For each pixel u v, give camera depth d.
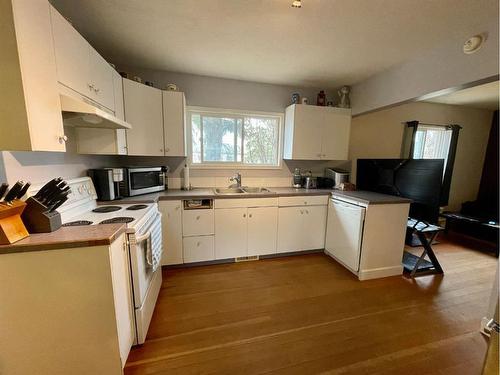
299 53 2.22
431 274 2.53
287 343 1.55
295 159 3.08
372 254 2.39
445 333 1.65
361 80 2.97
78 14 1.62
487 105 3.95
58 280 1.04
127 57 2.33
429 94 2.18
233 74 2.80
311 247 2.99
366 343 1.55
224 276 2.43
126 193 2.22
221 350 1.48
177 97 2.48
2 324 1.01
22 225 1.06
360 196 2.53
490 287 2.27
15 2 0.85
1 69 0.87
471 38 1.78
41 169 1.40
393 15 1.61
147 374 1.31
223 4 1.51
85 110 1.21
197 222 2.54
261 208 2.72
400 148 3.73
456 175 4.25
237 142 3.19
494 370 0.83
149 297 1.69
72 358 1.12
